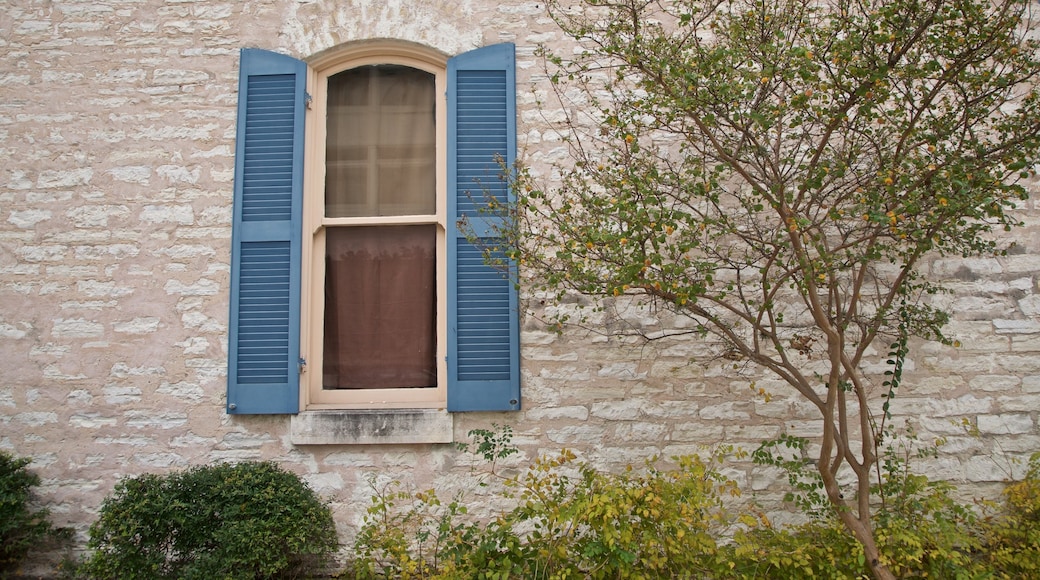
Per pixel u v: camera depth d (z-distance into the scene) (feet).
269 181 15.17
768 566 12.25
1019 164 10.89
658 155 13.65
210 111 15.40
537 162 15.12
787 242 11.19
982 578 11.95
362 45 15.61
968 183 10.71
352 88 15.97
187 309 15.01
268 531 12.71
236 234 15.03
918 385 14.73
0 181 15.31
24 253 15.16
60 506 14.67
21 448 14.79
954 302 14.85
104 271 15.11
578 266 11.10
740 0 13.64
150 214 15.21
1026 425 14.65
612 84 14.46
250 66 15.40
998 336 14.80
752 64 11.41
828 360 14.66
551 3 14.03
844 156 11.84
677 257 11.90
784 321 14.79
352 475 14.60
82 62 15.53
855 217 11.50
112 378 14.90
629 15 12.30
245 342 14.82
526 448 14.61
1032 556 12.21
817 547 12.32
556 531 12.12
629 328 14.80
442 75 15.71
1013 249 14.96
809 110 12.01
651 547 11.60
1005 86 11.50
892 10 10.59
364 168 15.78
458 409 14.56
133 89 15.46
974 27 11.43
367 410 14.65
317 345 15.29
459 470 14.60
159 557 12.97
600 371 14.74
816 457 14.55
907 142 11.92
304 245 15.19
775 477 14.49
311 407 14.98
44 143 15.39
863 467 12.15
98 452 14.75
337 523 14.46
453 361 14.69
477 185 15.07
